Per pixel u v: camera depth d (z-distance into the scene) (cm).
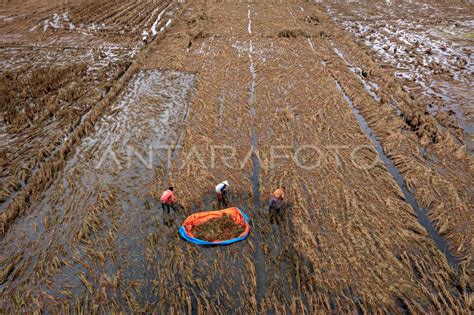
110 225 1269
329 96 2145
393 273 1091
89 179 1486
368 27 3519
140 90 2252
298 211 1318
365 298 1024
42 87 2205
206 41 3069
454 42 3102
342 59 2734
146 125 1870
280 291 1052
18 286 1059
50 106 2005
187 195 1391
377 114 1959
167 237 1224
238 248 1182
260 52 2834
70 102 2083
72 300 1030
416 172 1509
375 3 4391
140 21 3600
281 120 1897
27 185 1423
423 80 2405
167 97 2159
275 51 2856
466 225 1254
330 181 1465
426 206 1352
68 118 1919
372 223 1267
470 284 1061
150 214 1314
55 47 2922
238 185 1441
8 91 2138
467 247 1179
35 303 1010
